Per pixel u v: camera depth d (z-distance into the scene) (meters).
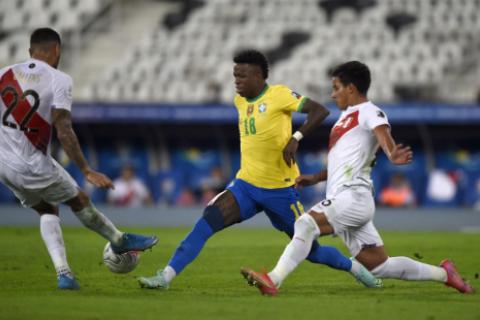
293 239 27.75
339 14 117.94
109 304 24.94
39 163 28.98
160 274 28.73
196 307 24.55
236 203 29.58
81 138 109.69
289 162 28.95
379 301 26.34
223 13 119.31
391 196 106.31
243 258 44.41
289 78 110.00
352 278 34.72
